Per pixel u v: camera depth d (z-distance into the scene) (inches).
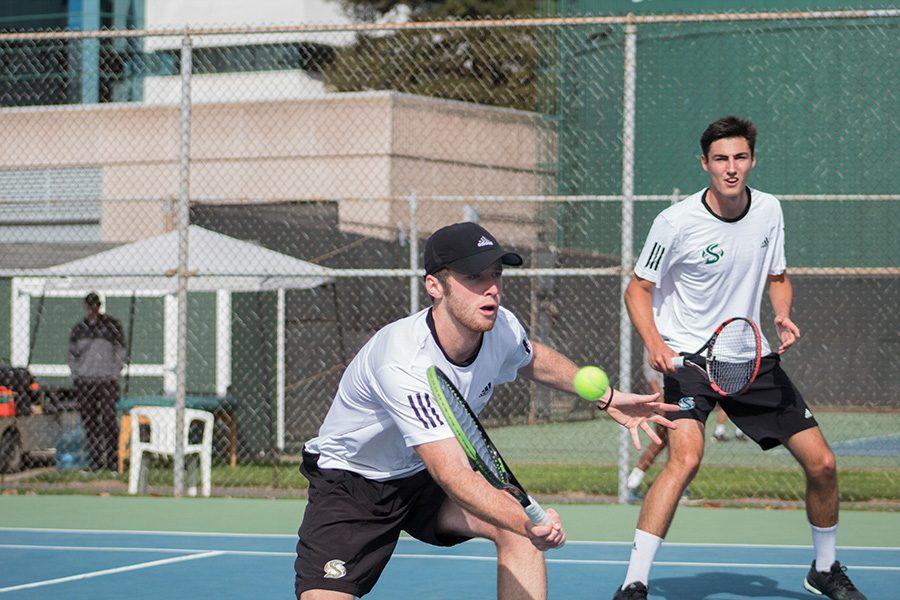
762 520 1134.4
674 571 883.4
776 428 734.5
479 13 3430.1
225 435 1603.1
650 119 2031.3
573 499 1240.8
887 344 2208.4
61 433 1528.1
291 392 1863.9
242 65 2861.7
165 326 1678.2
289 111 2287.2
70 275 1354.6
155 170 2373.3
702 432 722.8
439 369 484.4
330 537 531.8
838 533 1060.5
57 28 2751.0
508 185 2342.5
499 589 513.3
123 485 1389.0
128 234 2377.0
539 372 550.6
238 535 1056.8
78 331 1514.5
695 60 2015.3
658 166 2032.5
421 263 2085.4
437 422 476.1
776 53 1988.2
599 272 1197.7
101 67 2748.5
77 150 2417.6
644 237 2041.1
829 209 2121.1
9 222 2445.9
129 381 1681.8
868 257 2121.1
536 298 1982.0
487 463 497.0
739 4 1988.2
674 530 1075.9
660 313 748.0
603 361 2127.2
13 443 1505.9
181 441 1295.5
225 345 1642.5
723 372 719.7
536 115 2240.4
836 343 2225.6
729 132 697.0
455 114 2284.7
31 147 2437.3
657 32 2025.1
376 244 2015.3
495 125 2335.1
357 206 2225.6
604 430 2034.9
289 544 1010.1
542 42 2244.1
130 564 918.4
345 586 530.3
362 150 2225.6
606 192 2053.4
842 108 1971.0
